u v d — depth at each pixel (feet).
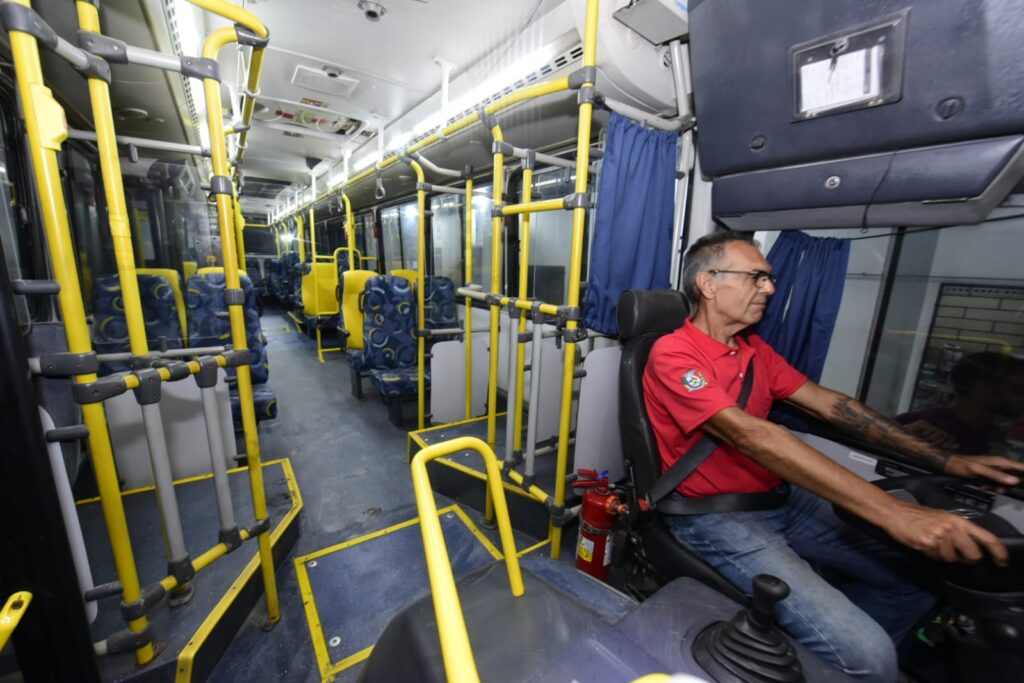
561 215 10.64
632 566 5.75
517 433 7.86
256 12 7.22
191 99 8.39
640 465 5.02
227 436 8.53
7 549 2.98
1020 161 3.11
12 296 2.86
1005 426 4.60
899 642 4.62
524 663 2.64
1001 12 2.70
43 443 3.06
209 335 9.78
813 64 3.57
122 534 3.79
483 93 8.30
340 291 19.43
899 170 3.57
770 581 2.73
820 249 5.86
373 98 11.10
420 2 6.88
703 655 2.84
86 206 8.90
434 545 2.43
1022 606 3.19
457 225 14.92
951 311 4.99
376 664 3.12
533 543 7.60
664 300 5.59
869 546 4.49
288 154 17.53
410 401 13.99
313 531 7.82
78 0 3.25
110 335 8.01
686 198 7.29
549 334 7.95
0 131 5.81
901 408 5.49
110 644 4.01
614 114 5.74
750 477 4.66
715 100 4.39
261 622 5.76
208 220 11.12
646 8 5.03
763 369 5.20
